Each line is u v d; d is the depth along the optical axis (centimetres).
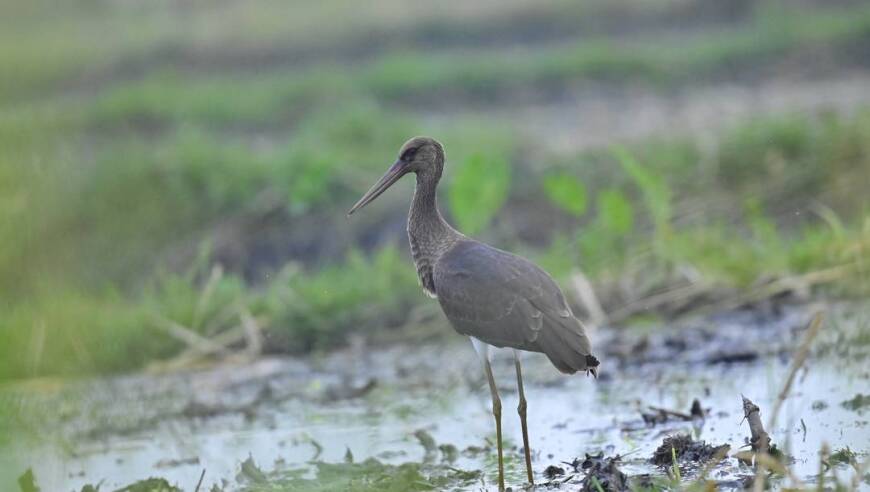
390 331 1455
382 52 2909
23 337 1448
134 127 2452
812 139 1839
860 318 1302
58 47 3023
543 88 2530
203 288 1658
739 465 911
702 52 2566
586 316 1444
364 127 2164
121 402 1308
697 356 1258
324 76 2625
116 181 2033
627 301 1448
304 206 1909
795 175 1758
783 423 1016
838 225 1488
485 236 1794
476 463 1016
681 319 1402
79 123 2450
